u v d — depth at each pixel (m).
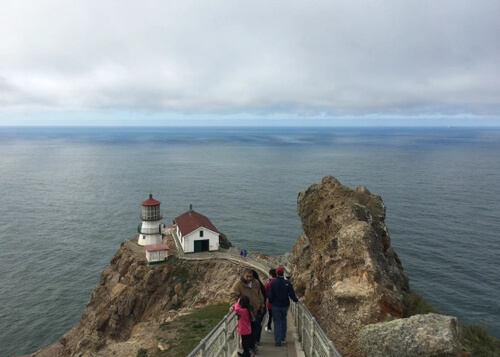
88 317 47.53
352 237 17.41
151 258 49.50
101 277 53.38
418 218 82.12
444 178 138.00
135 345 27.84
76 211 99.19
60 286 57.66
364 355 12.87
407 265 56.75
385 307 14.35
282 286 15.19
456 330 11.55
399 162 192.88
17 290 56.19
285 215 92.31
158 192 122.31
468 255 60.72
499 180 133.25
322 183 25.89
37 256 68.38
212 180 146.12
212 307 33.53
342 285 15.83
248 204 103.81
